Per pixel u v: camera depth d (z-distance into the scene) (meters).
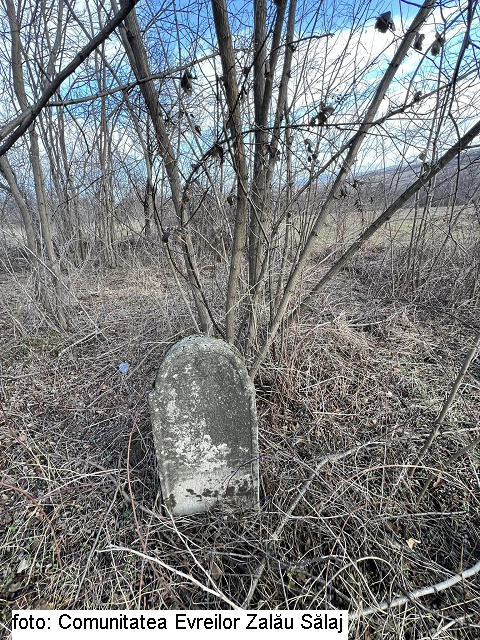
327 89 2.12
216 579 1.51
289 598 1.46
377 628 1.36
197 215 3.03
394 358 2.96
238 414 1.58
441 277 4.02
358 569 1.45
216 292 3.36
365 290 4.42
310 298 2.54
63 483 1.95
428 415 2.34
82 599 1.46
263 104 1.74
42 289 3.71
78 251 5.54
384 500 1.77
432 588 1.44
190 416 1.55
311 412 2.31
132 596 1.47
